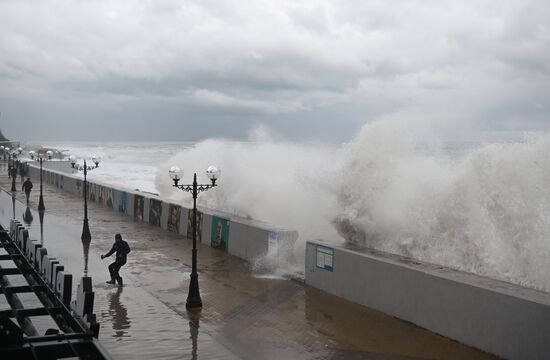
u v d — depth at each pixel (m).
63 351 5.45
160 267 16.89
